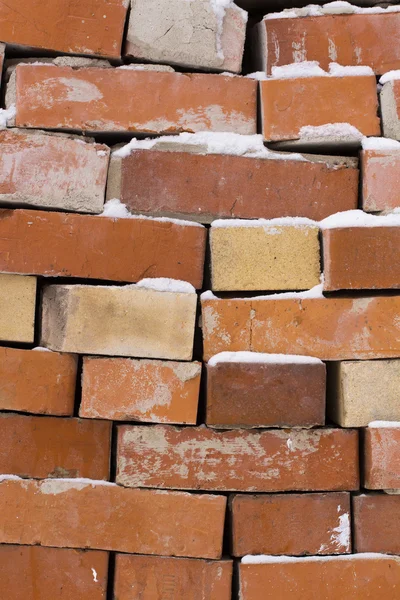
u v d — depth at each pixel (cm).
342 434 160
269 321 158
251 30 183
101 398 155
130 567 157
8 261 157
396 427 157
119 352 155
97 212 161
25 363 157
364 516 160
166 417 156
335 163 168
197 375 156
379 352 159
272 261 161
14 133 159
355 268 158
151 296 156
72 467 159
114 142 173
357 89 167
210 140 164
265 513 158
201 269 161
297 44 170
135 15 167
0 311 159
